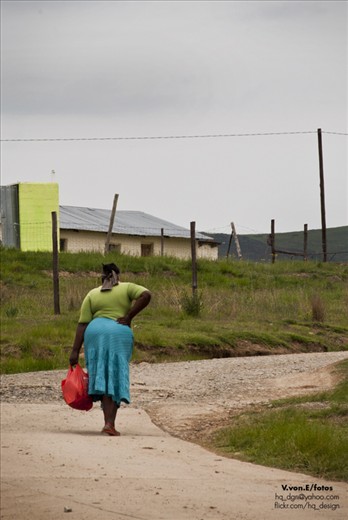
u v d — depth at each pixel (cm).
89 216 9756
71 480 1356
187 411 2128
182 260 6894
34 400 2395
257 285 6325
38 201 8469
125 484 1341
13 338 3753
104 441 1722
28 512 1180
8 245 8362
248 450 1658
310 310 5038
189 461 1553
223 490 1332
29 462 1486
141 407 2222
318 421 1833
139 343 3762
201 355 3847
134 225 9906
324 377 2614
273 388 2514
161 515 1180
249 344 4056
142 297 1845
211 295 5262
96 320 1838
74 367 1995
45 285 5825
